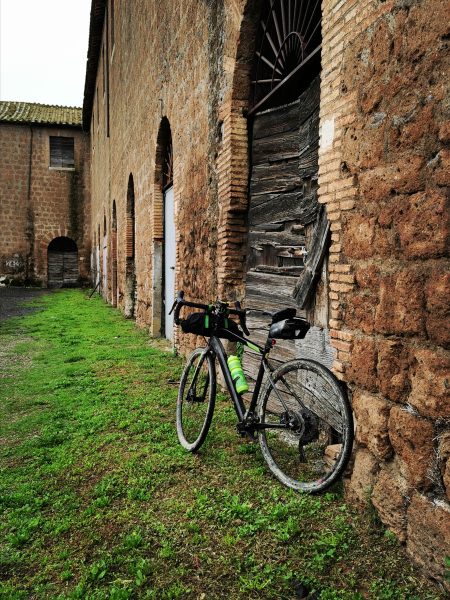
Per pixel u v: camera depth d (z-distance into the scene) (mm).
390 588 2164
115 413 4797
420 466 2281
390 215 2508
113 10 16703
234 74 4957
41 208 29016
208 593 2205
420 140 2291
